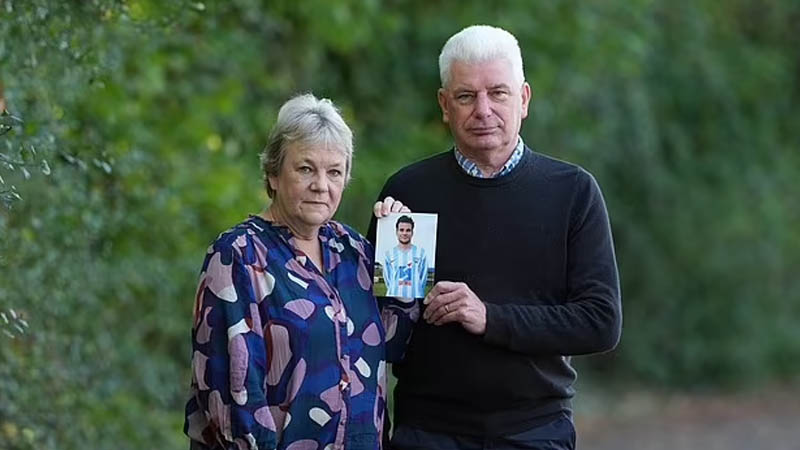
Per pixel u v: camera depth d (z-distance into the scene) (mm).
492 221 5645
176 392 10438
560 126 16578
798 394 19734
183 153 10984
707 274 20188
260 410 4988
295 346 5074
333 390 5117
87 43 6992
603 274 5605
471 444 5652
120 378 9430
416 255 5496
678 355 20125
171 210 9812
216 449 5148
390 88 14891
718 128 20375
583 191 5688
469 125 5566
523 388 5617
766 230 20516
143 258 9562
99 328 9008
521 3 15000
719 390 20125
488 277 5633
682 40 19859
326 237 5355
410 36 14977
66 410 8117
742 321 20406
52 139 6781
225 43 11336
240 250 5082
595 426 16828
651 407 18453
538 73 14922
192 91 11336
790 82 21250
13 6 6289
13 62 6570
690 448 15188
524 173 5688
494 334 5488
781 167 20953
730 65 20406
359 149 13969
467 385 5609
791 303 20969
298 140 5145
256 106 12625
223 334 5027
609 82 17922
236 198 10742
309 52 13289
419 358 5691
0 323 6426
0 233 6539
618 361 20016
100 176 8625
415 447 5676
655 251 19891
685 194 19984
